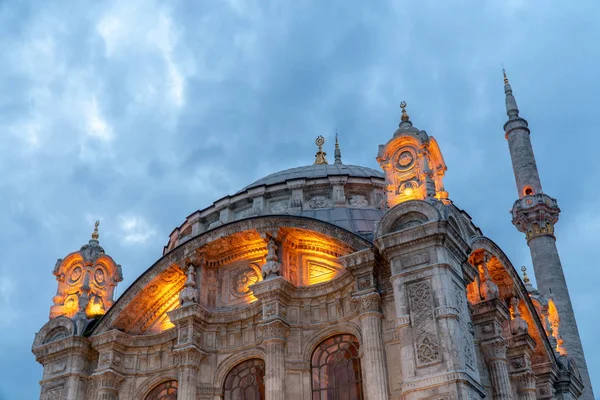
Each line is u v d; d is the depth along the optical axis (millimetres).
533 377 39844
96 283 44062
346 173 47438
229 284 40031
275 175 51219
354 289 34531
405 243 32312
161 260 39812
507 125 69000
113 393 38531
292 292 36812
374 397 31375
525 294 42969
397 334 32156
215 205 46000
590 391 55000
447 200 35969
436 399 28547
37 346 40688
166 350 39406
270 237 37719
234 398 36562
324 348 35750
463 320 31219
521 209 63031
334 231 36062
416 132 35844
